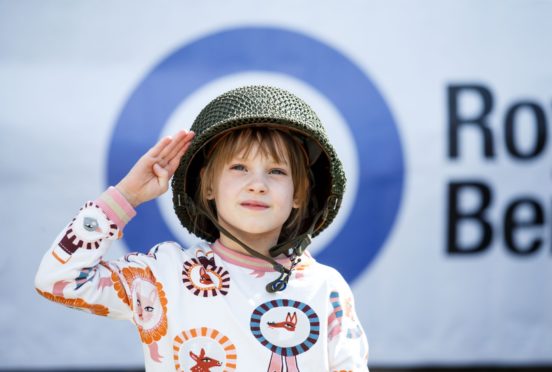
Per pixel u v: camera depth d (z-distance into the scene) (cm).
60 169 410
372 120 427
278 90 219
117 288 197
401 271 426
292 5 427
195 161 226
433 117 428
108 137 414
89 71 414
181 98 420
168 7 420
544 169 430
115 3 416
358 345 206
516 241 429
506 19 431
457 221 427
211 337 195
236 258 211
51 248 192
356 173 426
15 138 407
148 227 421
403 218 427
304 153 222
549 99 431
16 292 407
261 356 195
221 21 425
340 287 214
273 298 203
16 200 407
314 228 236
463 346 426
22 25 408
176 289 200
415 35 429
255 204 204
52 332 411
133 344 420
